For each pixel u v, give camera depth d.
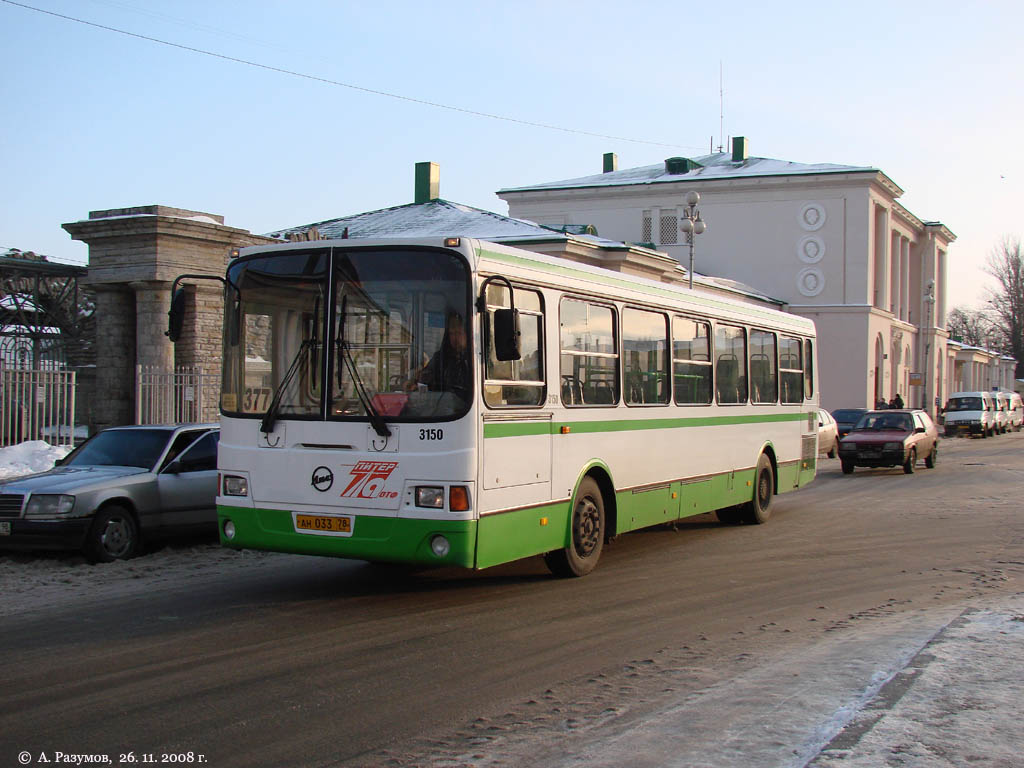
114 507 11.41
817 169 52.78
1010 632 7.57
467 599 9.49
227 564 11.41
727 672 6.86
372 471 8.58
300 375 8.94
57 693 6.37
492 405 8.74
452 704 6.16
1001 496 20.09
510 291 8.59
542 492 9.59
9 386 19.20
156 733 5.62
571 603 9.33
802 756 4.97
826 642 7.72
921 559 12.11
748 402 14.84
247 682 6.64
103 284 22.83
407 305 8.68
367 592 9.82
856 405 51.47
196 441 12.55
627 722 5.75
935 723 5.37
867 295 51.59
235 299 9.33
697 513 13.17
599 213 55.53
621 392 11.16
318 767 5.11
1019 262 92.75
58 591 9.77
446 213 35.97
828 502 19.11
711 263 53.81
